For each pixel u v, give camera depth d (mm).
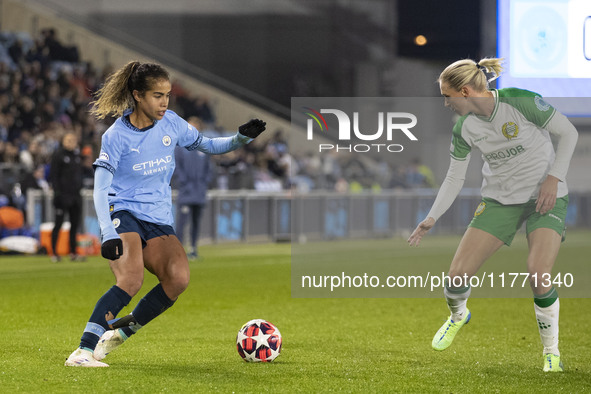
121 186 16438
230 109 92438
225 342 20781
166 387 14758
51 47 79000
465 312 18891
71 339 21016
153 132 16391
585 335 22750
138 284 16312
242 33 100000
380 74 97250
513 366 17609
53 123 67625
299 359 18297
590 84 65938
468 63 17219
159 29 98938
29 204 53562
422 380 15891
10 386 14680
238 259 50562
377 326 24484
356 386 15219
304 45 100375
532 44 65438
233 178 65625
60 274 40219
